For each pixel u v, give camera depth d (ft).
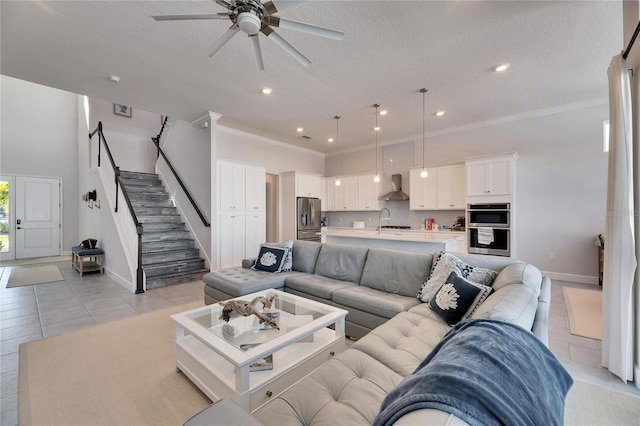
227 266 17.74
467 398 2.16
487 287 6.70
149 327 9.68
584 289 13.75
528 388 2.40
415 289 9.06
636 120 6.60
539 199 16.19
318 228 24.34
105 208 17.65
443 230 19.06
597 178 14.70
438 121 17.83
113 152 24.02
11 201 22.77
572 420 5.55
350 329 8.89
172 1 7.65
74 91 13.30
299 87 12.87
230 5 6.06
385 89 13.05
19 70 11.27
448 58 10.39
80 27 8.64
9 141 22.77
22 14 8.00
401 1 7.59
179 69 11.21
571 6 7.72
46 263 21.18
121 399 6.05
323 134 20.97
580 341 8.64
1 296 13.12
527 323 4.03
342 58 10.36
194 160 18.58
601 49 9.77
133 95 13.83
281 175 23.39
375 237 13.98
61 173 24.91
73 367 7.23
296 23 6.36
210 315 7.66
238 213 18.47
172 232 18.28
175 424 5.40
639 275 6.57
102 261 17.95
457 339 3.26
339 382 4.51
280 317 7.62
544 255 16.07
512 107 15.46
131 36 9.11
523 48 9.73
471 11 7.95
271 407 3.92
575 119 15.14
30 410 5.68
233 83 12.45
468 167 17.06
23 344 8.44
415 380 2.65
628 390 6.41
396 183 21.89
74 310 11.28
